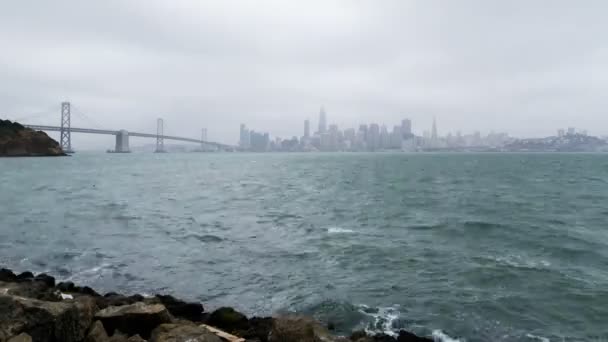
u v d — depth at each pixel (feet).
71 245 50.60
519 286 35.63
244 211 79.10
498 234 56.70
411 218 70.69
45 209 79.71
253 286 36.32
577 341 26.43
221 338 23.99
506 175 184.14
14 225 63.05
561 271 39.55
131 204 88.58
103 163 317.63
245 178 176.35
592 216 72.54
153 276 39.14
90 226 62.28
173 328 22.22
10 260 45.06
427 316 30.07
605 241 52.16
